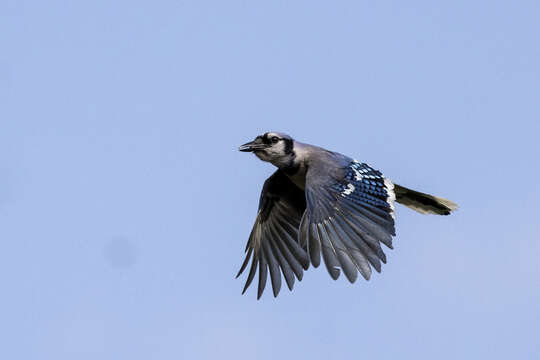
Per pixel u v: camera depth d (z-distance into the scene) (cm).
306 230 1234
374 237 1216
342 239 1201
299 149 1373
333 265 1176
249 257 1451
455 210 1438
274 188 1441
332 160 1323
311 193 1255
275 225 1440
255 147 1377
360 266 1177
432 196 1434
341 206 1241
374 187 1281
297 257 1404
